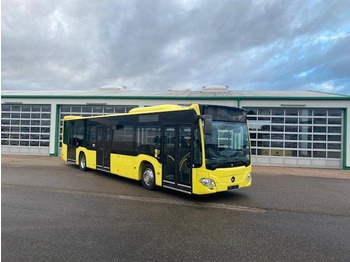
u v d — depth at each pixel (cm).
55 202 659
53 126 1844
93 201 680
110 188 855
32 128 1898
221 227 507
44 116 1883
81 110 1838
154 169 812
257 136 1594
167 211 607
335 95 1596
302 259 380
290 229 504
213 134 686
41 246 400
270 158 1579
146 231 475
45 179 984
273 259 378
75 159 1302
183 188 711
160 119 801
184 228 497
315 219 570
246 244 429
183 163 716
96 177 1066
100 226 494
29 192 766
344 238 463
